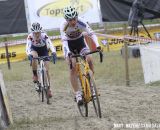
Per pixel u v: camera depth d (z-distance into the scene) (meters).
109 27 45.84
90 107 17.72
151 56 23.34
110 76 27.22
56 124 14.95
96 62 33.91
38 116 16.75
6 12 32.12
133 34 33.66
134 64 30.89
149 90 21.44
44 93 21.12
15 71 33.25
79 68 15.45
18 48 39.62
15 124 15.26
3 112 14.99
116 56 36.59
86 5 32.41
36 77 21.28
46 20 32.72
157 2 28.45
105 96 20.62
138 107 17.23
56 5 32.75
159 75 23.56
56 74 30.48
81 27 16.17
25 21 32.50
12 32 32.38
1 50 39.12
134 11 28.42
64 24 16.05
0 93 15.09
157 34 40.06
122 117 15.31
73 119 15.63
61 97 21.50
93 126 14.11
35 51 20.89
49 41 20.70
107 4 29.39
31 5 32.47
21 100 21.47
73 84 15.67
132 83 24.16
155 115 15.44
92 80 14.95
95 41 15.60
